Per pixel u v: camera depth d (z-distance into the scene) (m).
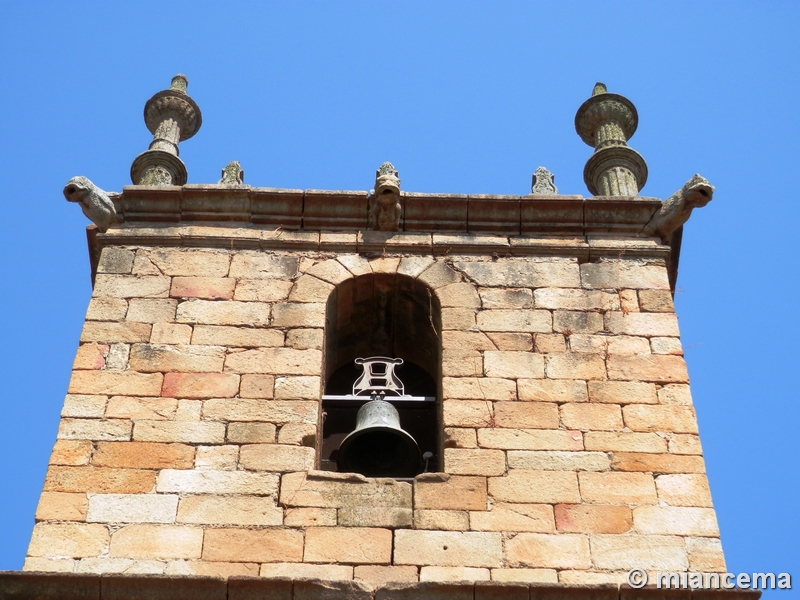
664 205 18.73
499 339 17.17
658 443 16.02
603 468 15.74
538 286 17.88
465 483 15.55
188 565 14.66
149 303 17.38
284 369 16.70
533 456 15.85
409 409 17.59
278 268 18.00
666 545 15.02
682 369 16.86
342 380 18.42
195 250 18.19
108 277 17.69
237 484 15.43
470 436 16.05
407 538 15.00
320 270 18.03
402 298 18.22
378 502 15.31
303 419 16.16
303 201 18.66
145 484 15.38
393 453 16.89
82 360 16.62
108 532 14.90
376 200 18.55
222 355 16.81
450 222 18.62
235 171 19.77
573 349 17.06
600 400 16.47
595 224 18.72
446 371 16.78
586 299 17.72
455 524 15.15
